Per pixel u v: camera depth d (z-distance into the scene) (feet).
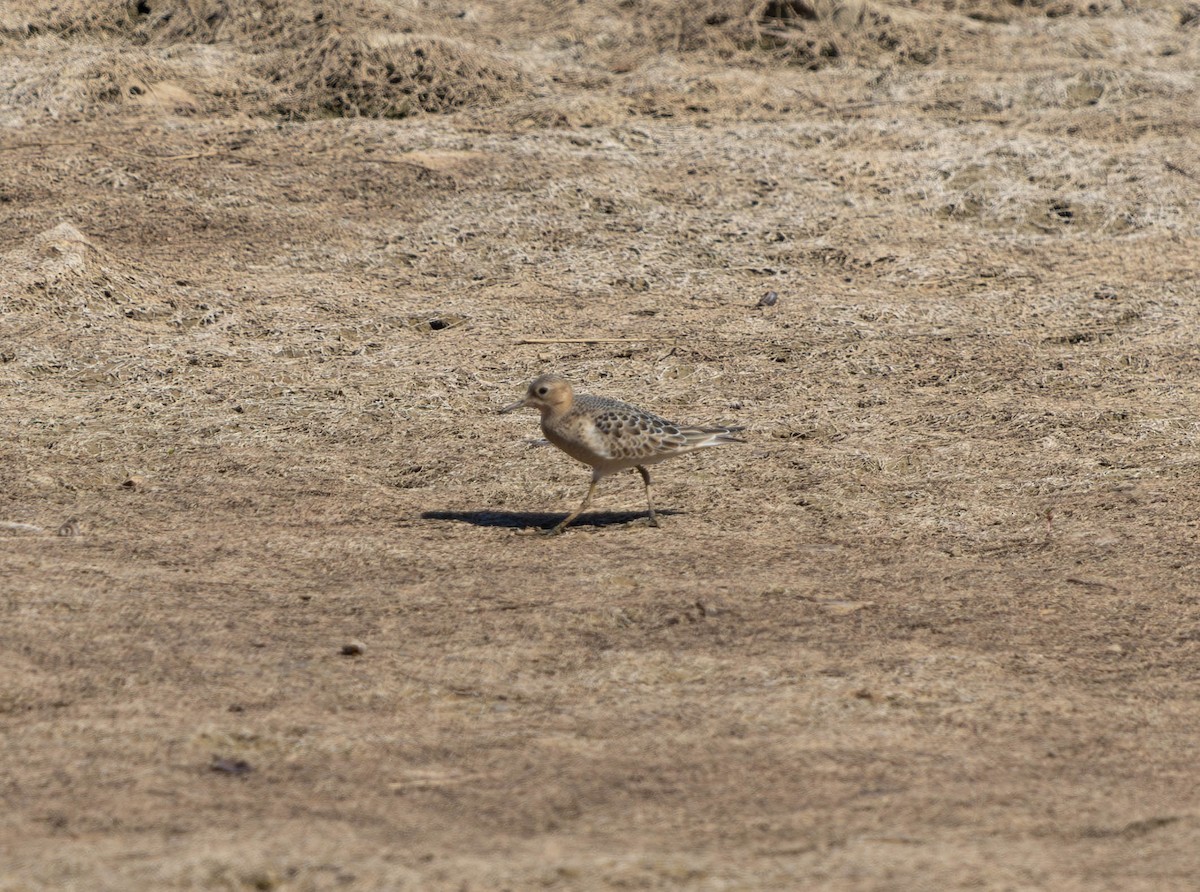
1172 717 29.01
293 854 21.67
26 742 25.76
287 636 31.73
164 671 29.30
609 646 31.81
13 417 48.44
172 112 82.17
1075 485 44.50
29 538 37.96
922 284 65.82
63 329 56.49
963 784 25.39
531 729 27.35
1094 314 62.13
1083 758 26.86
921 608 34.68
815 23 97.76
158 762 25.21
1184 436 48.62
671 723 27.78
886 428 49.80
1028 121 86.69
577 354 56.59
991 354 57.47
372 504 42.29
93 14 94.79
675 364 55.67
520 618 33.24
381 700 28.50
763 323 60.49
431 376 53.83
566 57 94.89
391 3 98.37
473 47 91.30
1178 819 24.26
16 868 21.01
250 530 39.47
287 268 64.18
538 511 42.45
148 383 52.31
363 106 84.53
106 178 71.87
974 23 102.32
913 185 76.89
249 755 25.72
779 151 80.64
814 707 28.71
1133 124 85.81
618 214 71.97
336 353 56.29
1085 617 34.42
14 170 72.23
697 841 22.63
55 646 30.30
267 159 76.13
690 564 37.60
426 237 68.08
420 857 21.72
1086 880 21.68
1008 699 29.55
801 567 37.55
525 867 21.36
